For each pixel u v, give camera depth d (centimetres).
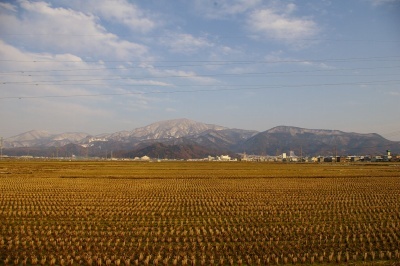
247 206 4378
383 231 3042
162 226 3281
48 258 2312
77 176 9038
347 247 2589
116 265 2183
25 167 12988
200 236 2903
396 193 5659
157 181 7894
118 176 9125
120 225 3306
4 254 2394
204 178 8700
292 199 4994
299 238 2808
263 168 13488
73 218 3641
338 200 4878
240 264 2212
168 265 2217
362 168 13050
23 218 3631
